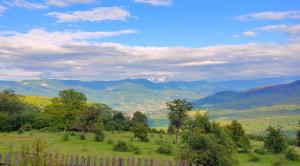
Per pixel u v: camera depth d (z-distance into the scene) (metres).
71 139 96.69
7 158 28.22
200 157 36.56
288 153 78.56
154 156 66.50
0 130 124.50
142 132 101.56
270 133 92.44
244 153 87.06
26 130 124.56
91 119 107.19
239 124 90.88
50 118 113.75
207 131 39.69
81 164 28.78
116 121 152.38
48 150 20.41
